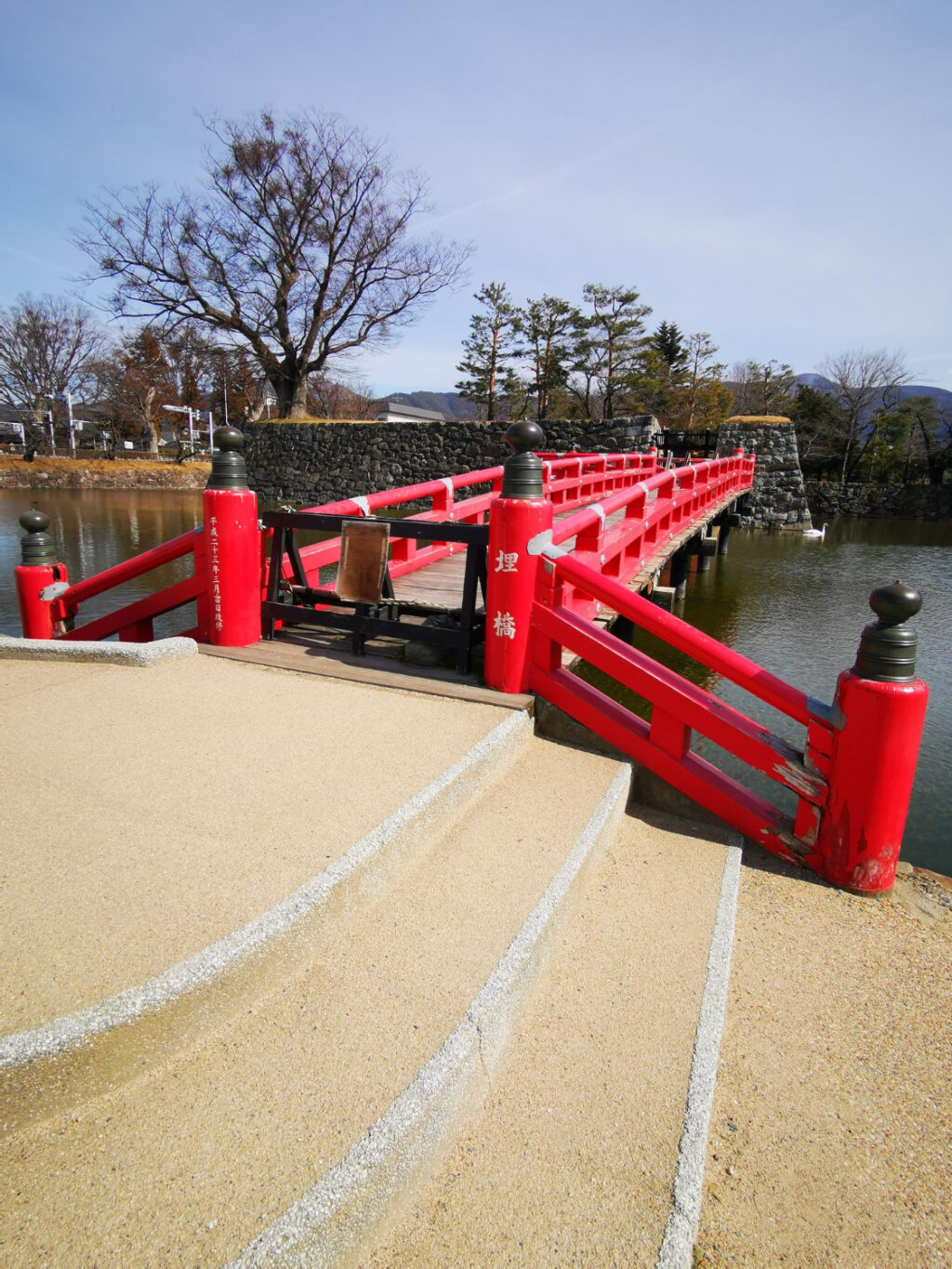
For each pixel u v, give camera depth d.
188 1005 1.51
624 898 2.49
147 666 3.71
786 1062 1.92
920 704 2.55
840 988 2.21
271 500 27.42
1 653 3.85
